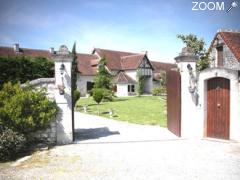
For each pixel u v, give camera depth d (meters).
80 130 11.64
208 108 9.68
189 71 9.55
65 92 9.09
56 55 8.96
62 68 9.02
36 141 8.91
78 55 42.59
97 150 8.16
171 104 10.79
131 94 41.12
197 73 9.66
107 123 13.66
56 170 6.37
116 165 6.68
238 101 8.93
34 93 8.64
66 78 9.09
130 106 23.08
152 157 7.33
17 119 7.95
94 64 41.47
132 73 42.69
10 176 6.00
